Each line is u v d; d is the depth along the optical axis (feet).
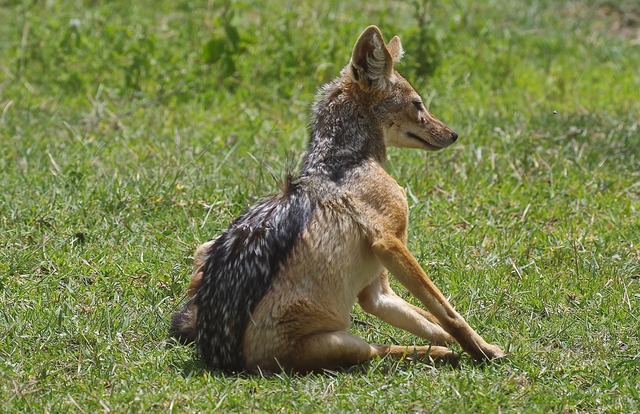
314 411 27.30
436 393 28.37
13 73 62.03
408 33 62.59
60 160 47.57
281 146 50.49
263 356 30.09
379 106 33.35
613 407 27.99
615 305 35.17
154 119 55.01
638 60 69.41
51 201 42.42
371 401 27.94
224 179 45.75
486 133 51.85
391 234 31.04
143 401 27.63
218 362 30.50
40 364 30.45
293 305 29.94
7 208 41.70
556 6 77.71
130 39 64.44
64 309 33.78
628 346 32.53
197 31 65.82
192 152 48.62
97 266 37.76
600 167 48.08
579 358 31.45
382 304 33.14
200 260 33.81
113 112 56.24
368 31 32.73
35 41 64.64
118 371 30.09
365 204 31.17
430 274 37.70
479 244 40.27
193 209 42.37
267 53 62.95
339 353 30.07
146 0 73.20
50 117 54.49
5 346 31.60
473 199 44.65
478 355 30.99
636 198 45.44
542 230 42.14
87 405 27.63
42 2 71.72
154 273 37.37
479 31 70.38
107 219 41.16
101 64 62.64
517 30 72.64
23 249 38.47
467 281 37.01
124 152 49.37
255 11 71.36
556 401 28.22
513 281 37.22
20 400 27.96
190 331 32.53
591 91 62.64
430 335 33.01
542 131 52.60
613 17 77.36
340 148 32.40
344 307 31.04
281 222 30.55
